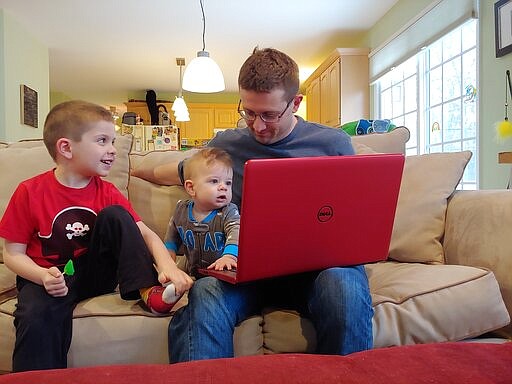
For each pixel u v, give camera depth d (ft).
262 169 3.20
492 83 9.75
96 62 20.20
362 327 3.58
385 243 3.95
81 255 4.25
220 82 12.59
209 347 3.53
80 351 3.74
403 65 14.16
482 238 4.76
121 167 5.80
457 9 10.85
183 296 4.24
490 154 9.87
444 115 12.39
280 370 2.21
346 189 3.54
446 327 4.07
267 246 3.43
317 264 3.74
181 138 26.13
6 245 4.13
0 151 5.72
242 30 16.21
